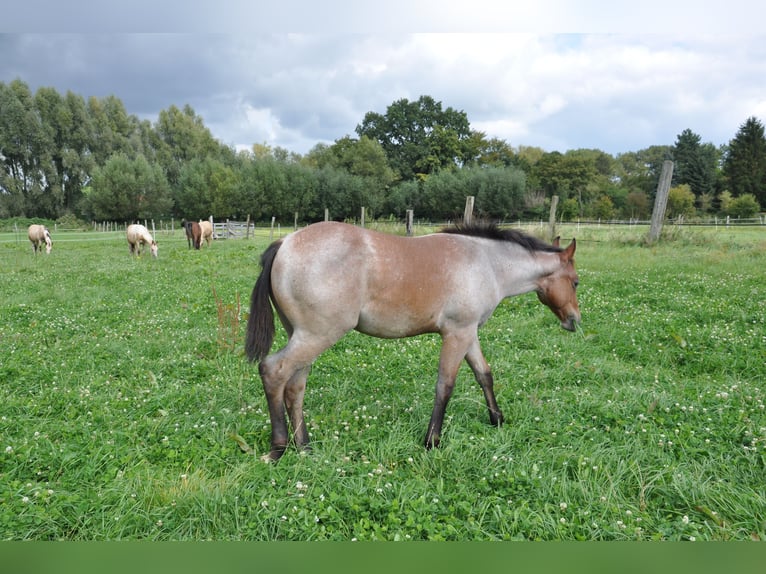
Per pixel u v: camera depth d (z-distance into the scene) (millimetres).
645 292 9945
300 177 59094
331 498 3295
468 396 5199
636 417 4641
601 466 3740
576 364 6043
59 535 3010
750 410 4660
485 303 4371
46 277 13062
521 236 4805
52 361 6148
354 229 4027
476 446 4055
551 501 3400
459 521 3117
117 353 6574
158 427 4371
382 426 4496
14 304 9320
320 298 3773
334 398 5184
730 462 3855
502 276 4641
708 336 6961
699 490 3484
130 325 7898
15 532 2928
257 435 4312
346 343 7078
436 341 7141
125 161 61031
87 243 28344
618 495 3463
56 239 32625
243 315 8344
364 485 3525
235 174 62250
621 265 13492
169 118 78875
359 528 3041
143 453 3898
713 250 15695
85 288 11133
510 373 5875
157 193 61750
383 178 67938
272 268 3975
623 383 5551
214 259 17078
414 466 3820
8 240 31578
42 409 4715
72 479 3512
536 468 3684
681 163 67500
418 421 4645
